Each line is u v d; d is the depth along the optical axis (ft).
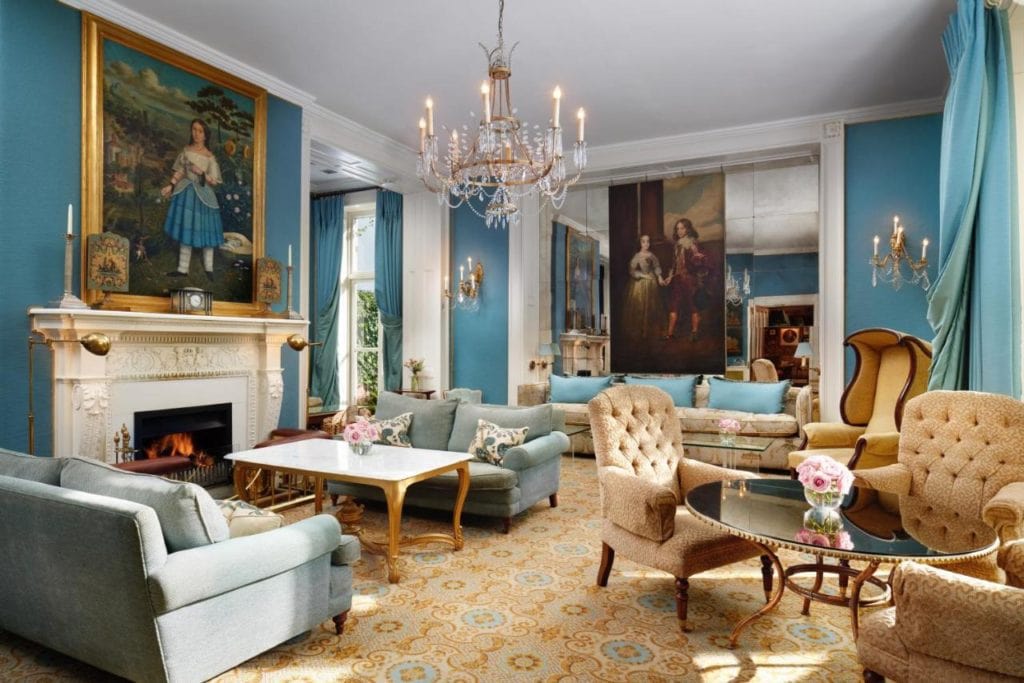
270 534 7.25
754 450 14.43
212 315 15.51
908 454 9.82
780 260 22.06
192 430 15.42
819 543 6.74
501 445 13.70
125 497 6.86
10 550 7.22
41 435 12.71
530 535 12.85
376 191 27.89
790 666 7.57
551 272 25.36
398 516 10.34
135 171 14.29
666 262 23.59
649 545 8.83
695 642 8.18
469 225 25.38
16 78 12.33
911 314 18.63
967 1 11.23
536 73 16.96
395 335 26.94
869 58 15.94
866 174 19.33
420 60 16.35
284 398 18.34
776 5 13.44
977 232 11.21
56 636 7.11
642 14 13.88
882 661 5.44
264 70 17.04
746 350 22.48
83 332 12.64
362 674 7.34
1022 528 7.33
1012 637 4.66
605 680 7.25
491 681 7.20
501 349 24.64
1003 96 10.68
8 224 12.24
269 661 7.63
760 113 19.81
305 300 18.85
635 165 22.77
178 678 6.31
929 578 5.08
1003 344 10.58
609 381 23.02
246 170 16.90
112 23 13.76
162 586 6.03
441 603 9.43
